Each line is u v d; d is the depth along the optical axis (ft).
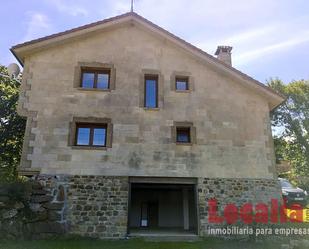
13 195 35.45
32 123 39.42
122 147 40.29
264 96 46.73
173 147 41.52
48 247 30.76
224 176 41.65
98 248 31.24
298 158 98.32
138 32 46.11
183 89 45.14
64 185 37.68
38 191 36.78
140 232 43.42
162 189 59.72
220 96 45.14
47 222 35.81
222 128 43.70
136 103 42.45
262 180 42.55
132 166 39.83
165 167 40.57
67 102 40.93
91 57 43.55
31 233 34.94
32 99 40.37
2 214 34.53
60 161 38.47
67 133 39.65
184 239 37.70
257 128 44.91
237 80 46.26
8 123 66.54
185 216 51.93
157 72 44.55
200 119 43.42
